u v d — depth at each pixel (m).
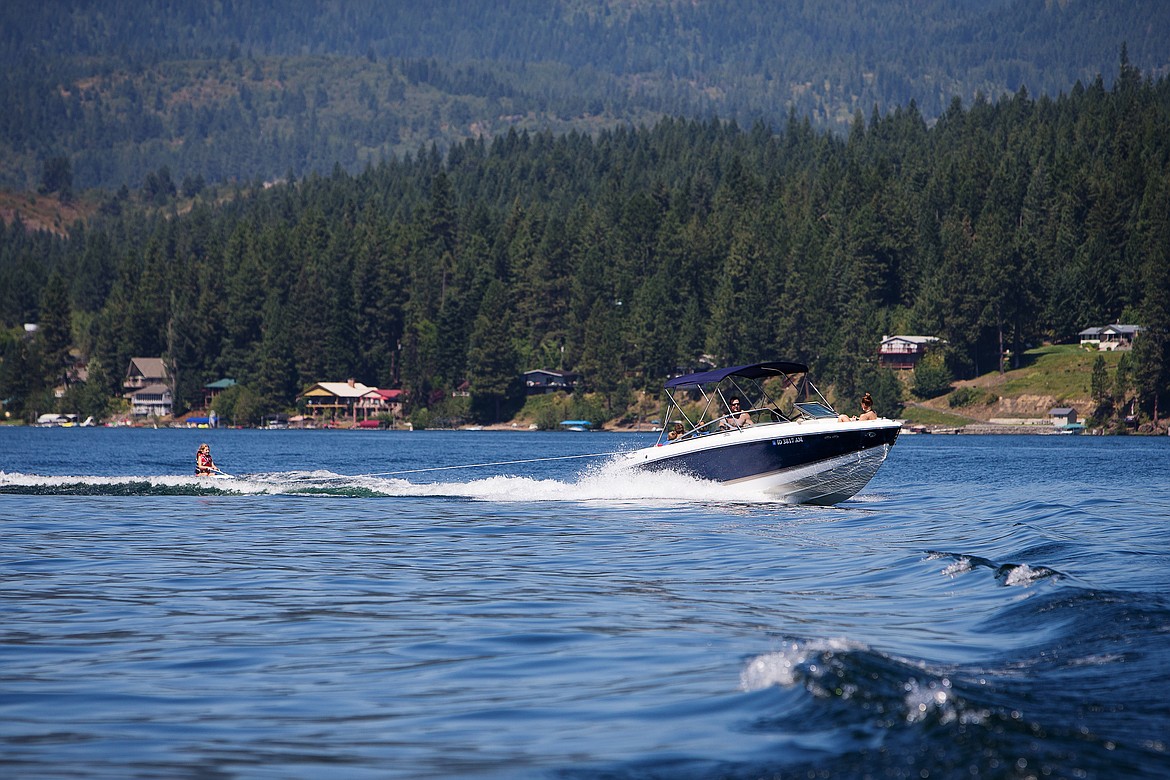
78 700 33.59
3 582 57.09
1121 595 45.56
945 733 27.69
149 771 26.80
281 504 108.19
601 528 84.56
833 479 102.62
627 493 113.12
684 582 56.66
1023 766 25.45
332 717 31.69
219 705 33.03
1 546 73.00
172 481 132.25
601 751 28.06
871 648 36.41
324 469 195.50
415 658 39.06
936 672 34.03
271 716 31.83
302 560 65.94
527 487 122.38
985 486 141.62
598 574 59.88
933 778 25.09
